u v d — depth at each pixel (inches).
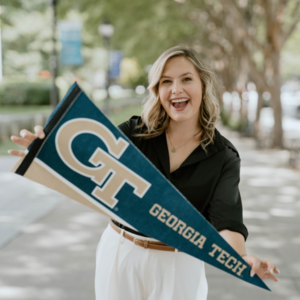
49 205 252.1
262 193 291.3
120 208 65.8
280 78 519.8
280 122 533.6
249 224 218.2
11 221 218.8
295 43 1021.2
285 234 201.5
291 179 342.6
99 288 77.0
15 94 1039.6
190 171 73.0
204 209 74.2
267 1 468.8
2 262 163.5
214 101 74.6
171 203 65.2
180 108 71.6
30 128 615.8
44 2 1091.3
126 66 2625.5
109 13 549.6
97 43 1230.9
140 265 72.9
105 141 63.9
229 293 139.6
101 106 973.2
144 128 77.3
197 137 74.0
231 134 741.9
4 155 448.1
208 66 74.3
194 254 66.2
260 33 855.7
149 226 66.1
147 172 64.7
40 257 168.7
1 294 136.7
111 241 76.5
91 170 64.3
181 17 772.6
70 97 62.3
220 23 711.7
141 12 583.5
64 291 139.2
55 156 63.2
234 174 73.2
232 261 65.4
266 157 470.9
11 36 1093.8
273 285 145.5
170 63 72.2
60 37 546.9
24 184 311.1
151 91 75.2
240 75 816.9
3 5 1027.9
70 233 199.6
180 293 72.8
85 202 65.3
